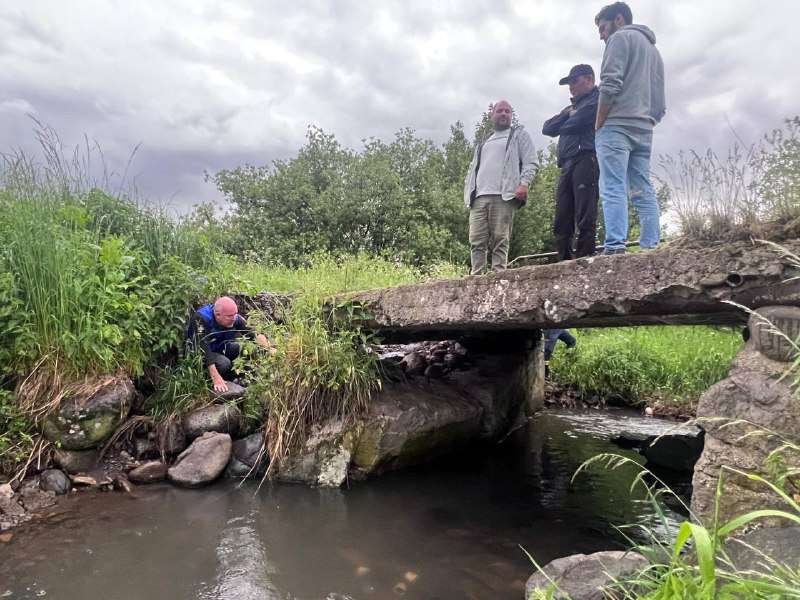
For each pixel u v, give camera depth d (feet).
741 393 8.08
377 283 23.24
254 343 16.79
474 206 19.95
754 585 4.96
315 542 11.32
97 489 13.70
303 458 15.06
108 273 15.94
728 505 7.95
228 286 20.71
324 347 15.39
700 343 29.71
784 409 7.64
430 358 22.63
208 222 29.94
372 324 15.88
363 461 15.25
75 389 14.55
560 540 11.63
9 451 13.43
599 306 10.55
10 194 16.38
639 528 12.30
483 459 17.74
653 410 25.27
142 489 13.93
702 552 4.65
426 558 10.72
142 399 16.29
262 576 9.86
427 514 13.00
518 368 21.94
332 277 23.08
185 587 9.40
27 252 15.08
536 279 11.60
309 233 56.85
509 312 12.10
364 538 11.57
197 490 14.07
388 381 17.79
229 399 16.72
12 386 14.73
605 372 27.84
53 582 9.42
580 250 16.56
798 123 8.67
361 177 60.64
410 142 75.20
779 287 8.35
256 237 56.39
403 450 15.94
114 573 9.78
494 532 12.01
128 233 20.07
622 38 13.57
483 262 20.15
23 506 12.35
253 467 15.29
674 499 14.21
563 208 17.39
